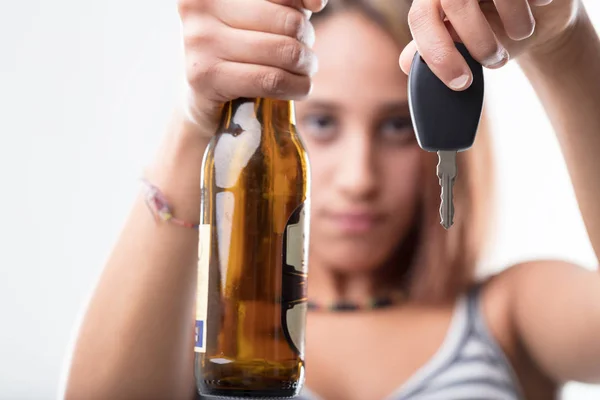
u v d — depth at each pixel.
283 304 0.64
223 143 0.67
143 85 2.22
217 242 0.65
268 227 0.66
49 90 2.21
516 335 1.32
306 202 0.68
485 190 1.43
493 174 1.44
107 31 2.22
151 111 2.22
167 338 1.00
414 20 0.61
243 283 0.64
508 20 0.63
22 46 2.20
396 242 1.35
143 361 1.00
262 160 0.66
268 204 0.66
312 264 1.36
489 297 1.35
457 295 1.36
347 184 1.32
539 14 0.72
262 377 0.63
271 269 0.64
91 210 2.23
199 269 0.66
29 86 2.21
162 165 0.97
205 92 0.66
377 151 1.34
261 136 0.67
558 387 1.33
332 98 1.33
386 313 1.34
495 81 2.21
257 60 0.64
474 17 0.59
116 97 2.22
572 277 1.26
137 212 1.01
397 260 1.36
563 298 1.24
